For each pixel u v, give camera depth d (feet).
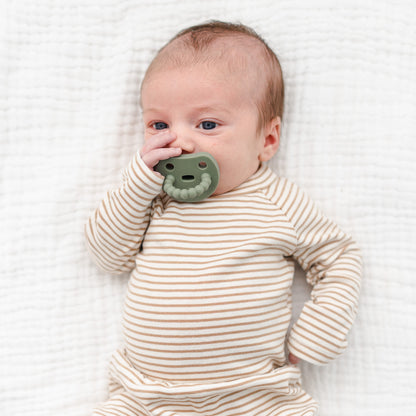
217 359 3.54
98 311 4.12
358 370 4.07
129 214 3.72
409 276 4.11
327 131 4.22
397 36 4.21
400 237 4.14
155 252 3.75
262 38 4.14
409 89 4.21
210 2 4.28
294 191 3.95
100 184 4.18
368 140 4.18
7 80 4.15
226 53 3.69
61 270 4.11
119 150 4.21
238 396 3.61
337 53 4.21
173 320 3.53
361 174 4.18
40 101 4.17
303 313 3.78
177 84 3.61
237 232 3.70
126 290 4.16
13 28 4.17
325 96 4.22
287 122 4.24
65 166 4.17
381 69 4.21
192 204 3.82
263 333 3.61
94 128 4.22
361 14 4.22
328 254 3.89
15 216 4.11
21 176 4.14
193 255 3.65
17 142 4.15
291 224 3.81
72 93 4.22
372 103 4.20
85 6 4.23
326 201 4.20
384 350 4.08
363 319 4.09
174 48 3.77
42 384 4.01
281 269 3.80
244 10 4.27
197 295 3.54
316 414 3.99
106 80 4.24
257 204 3.83
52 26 4.21
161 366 3.59
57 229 4.12
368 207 4.16
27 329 4.04
